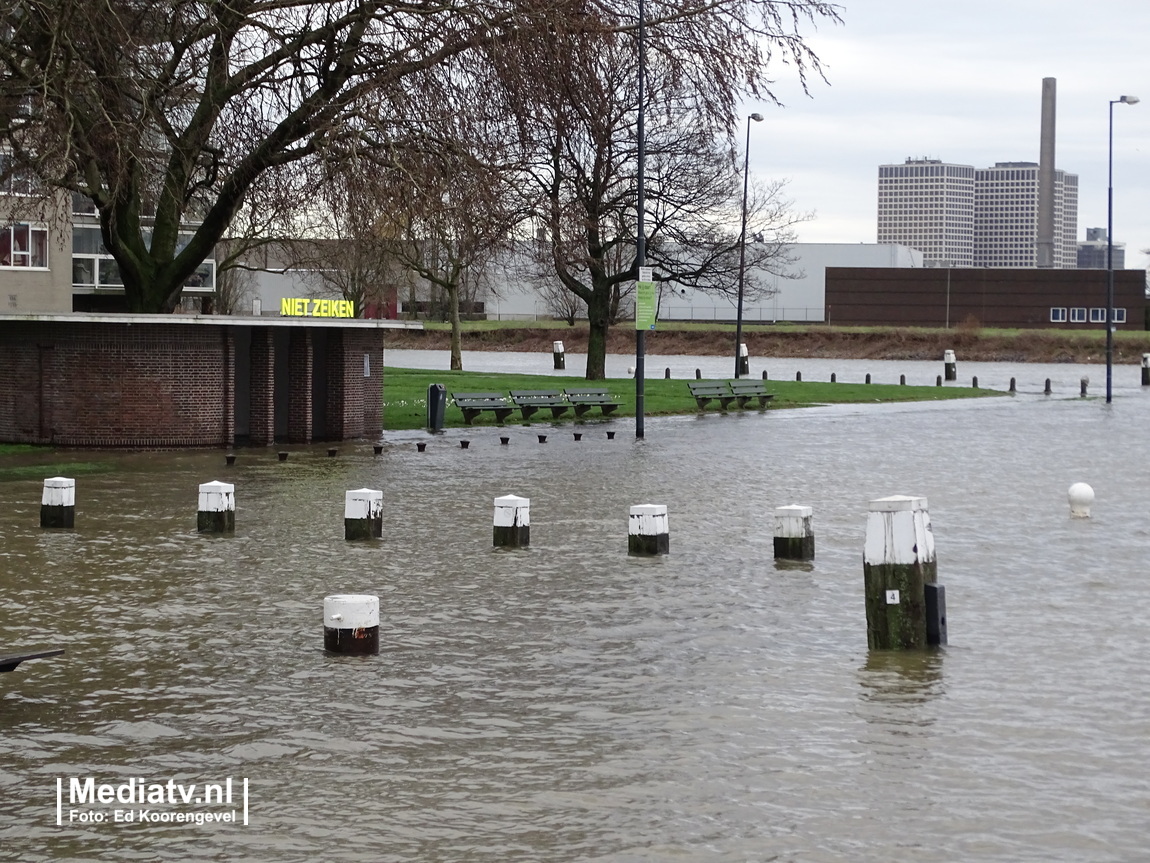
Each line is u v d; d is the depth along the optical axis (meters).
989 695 11.43
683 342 109.31
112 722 10.66
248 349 36.47
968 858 7.94
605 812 8.68
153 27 30.83
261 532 20.36
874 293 129.12
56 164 29.83
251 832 8.38
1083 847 8.10
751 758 9.73
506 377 60.38
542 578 16.78
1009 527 21.42
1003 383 70.25
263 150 31.25
